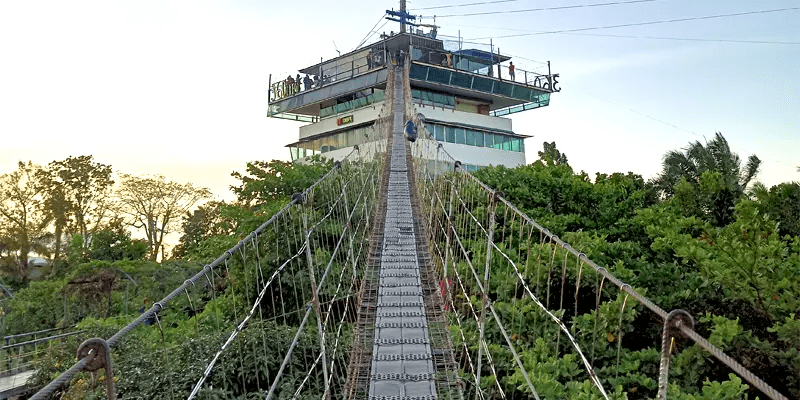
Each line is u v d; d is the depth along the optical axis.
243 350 7.62
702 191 13.32
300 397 7.17
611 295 7.58
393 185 17.34
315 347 8.25
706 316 6.61
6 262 27.27
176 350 8.43
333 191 14.54
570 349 6.80
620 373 6.21
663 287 7.74
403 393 6.54
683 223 9.60
